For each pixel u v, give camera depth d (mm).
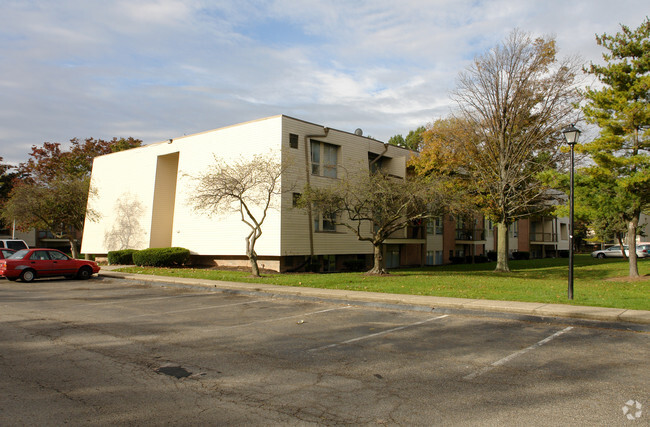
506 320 10562
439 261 37844
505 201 25266
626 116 18375
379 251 21484
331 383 6082
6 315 11438
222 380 6227
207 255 27938
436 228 37562
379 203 19938
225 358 7371
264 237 24656
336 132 27359
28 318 11023
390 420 4824
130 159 32562
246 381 6180
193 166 28547
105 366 6879
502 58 24391
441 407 5184
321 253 26203
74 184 33281
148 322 10562
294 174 24703
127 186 32469
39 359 7262
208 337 8938
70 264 21453
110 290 17328
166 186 31219
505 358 7270
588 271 26031
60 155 44844
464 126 25578
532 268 30375
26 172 45844
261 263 25469
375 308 12539
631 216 20594
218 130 27266
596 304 11633
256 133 25422
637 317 9773
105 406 5234
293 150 24875
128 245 31766
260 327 9953
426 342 8430
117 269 25719
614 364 6875
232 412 5062
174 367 6855
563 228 61781
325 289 15602
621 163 18703
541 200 27125
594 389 5746
